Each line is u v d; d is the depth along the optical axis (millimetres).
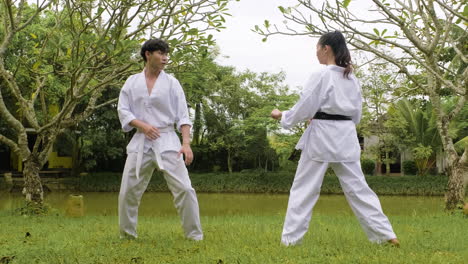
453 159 11648
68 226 7121
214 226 6477
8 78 10688
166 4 8125
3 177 25547
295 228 4246
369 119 23109
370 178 24891
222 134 28172
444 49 10977
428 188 24141
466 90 7801
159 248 4402
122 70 9070
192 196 4742
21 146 11094
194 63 8805
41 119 22547
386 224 4199
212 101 28000
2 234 6184
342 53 4297
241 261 3613
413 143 24656
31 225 7633
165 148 4695
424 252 3945
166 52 4777
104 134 24828
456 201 11531
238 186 26078
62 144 26641
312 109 4238
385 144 25078
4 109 10984
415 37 8336
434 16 8039
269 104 27188
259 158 28359
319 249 4020
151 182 25453
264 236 4934
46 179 26078
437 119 11656
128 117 4707
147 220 8555
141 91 4738
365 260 3523
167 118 4770
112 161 28891
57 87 17891
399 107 24078
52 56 8453
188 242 4680
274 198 23109
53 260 3943
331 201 20281
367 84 19734
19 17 9969
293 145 25031
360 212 4266
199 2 8016
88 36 6934
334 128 4262
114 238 5117
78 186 25719
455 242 4590
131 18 7664
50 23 19109
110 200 21328
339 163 4258
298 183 4336
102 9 7543
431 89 11031
